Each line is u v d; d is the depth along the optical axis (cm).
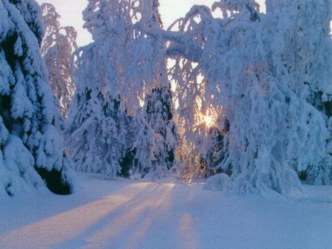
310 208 1136
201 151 1694
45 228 806
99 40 1662
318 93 1894
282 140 1327
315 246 709
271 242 732
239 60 1301
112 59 1644
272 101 1319
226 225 873
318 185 1988
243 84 1364
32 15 1391
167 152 2702
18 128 1245
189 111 1666
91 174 2442
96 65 1677
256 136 1328
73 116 2638
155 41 1630
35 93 1255
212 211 1050
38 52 1280
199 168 1848
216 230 822
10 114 1228
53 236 745
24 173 1180
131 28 1636
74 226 832
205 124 1672
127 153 2664
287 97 1328
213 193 1405
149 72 1564
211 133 1694
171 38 1616
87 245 688
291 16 1301
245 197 1303
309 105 1300
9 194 1091
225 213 1025
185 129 1680
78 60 1714
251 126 1305
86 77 1714
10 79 1215
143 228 828
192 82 1639
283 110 1309
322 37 1366
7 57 1239
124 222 885
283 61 1347
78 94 2653
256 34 1309
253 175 1355
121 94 1656
